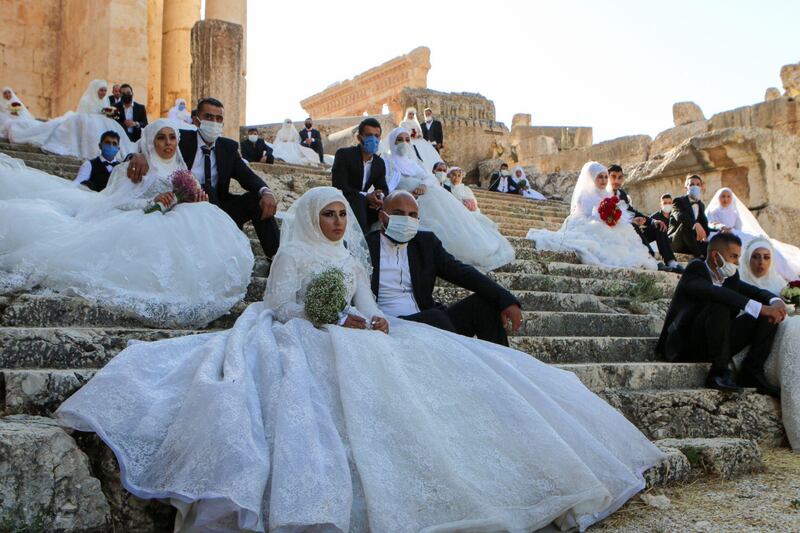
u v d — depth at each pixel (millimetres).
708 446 5047
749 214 12477
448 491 3518
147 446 3627
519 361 4527
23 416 3871
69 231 5691
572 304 8086
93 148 13281
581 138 24047
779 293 8039
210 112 6918
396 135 8969
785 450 6219
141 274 5402
